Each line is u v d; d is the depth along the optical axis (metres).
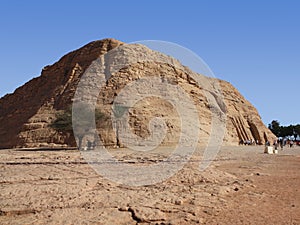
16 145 57.31
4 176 13.51
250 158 29.47
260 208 9.02
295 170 19.34
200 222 7.57
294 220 7.81
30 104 73.31
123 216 7.80
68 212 8.02
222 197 10.49
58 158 24.83
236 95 100.31
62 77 74.50
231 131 74.56
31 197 9.44
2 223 7.18
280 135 132.00
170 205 9.05
